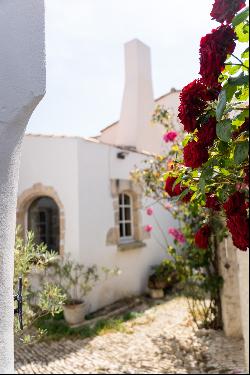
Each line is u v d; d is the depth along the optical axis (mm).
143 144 10242
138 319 6555
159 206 9828
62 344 5395
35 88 1564
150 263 9172
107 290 7605
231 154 1052
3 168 1443
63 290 6188
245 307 3674
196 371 4180
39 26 1650
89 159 7383
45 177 7348
